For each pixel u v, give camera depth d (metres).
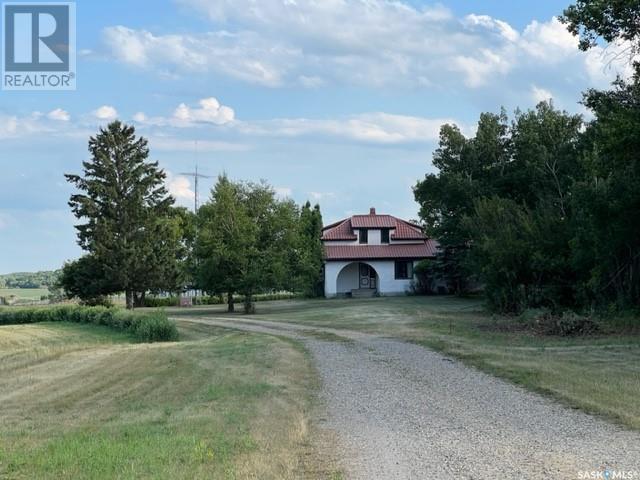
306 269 46.19
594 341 19.88
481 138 45.34
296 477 7.32
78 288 53.84
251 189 46.56
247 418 10.46
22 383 16.64
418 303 42.66
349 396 12.55
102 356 21.91
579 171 36.22
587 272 27.14
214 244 44.59
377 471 7.51
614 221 24.47
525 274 29.55
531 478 7.01
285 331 28.33
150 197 57.03
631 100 22.80
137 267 52.97
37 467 7.88
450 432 9.35
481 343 20.19
